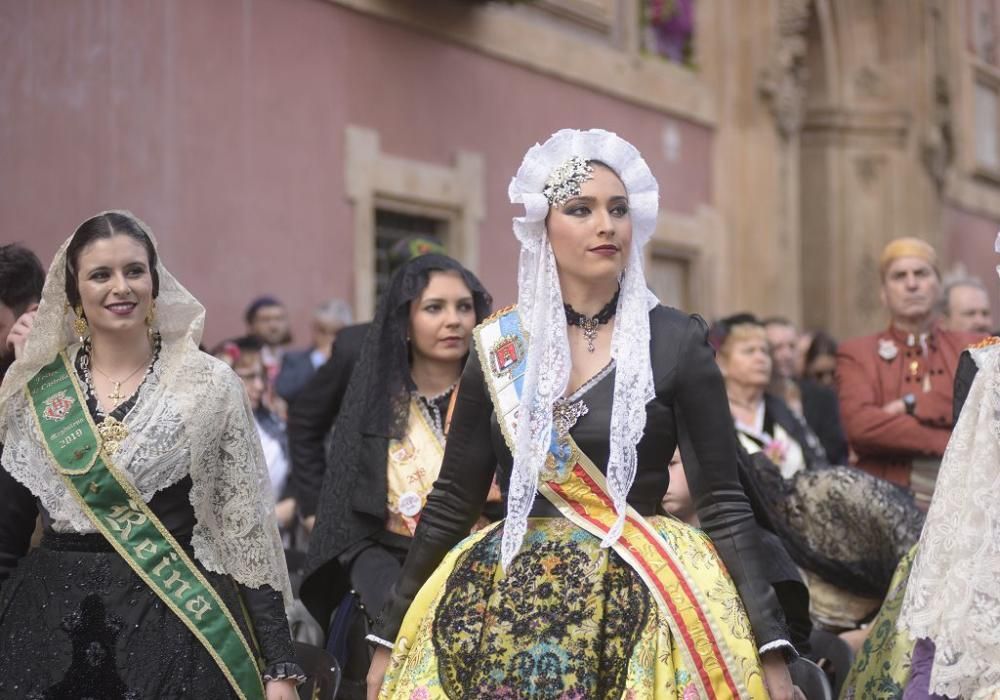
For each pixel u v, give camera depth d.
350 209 11.38
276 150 10.70
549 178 3.57
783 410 7.05
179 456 3.88
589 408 3.52
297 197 10.87
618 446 3.45
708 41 16.59
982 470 3.41
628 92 15.00
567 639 3.38
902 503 5.10
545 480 3.52
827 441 8.44
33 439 3.91
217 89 10.23
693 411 3.53
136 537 3.84
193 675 3.78
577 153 3.58
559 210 3.55
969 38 23.22
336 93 11.27
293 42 10.88
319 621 5.05
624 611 3.41
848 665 4.91
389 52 11.80
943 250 21.03
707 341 3.56
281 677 3.89
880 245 19.83
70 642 3.76
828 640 4.98
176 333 4.04
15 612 3.83
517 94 13.37
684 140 16.06
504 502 3.64
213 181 10.16
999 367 3.45
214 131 10.19
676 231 15.74
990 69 23.78
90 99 9.30
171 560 3.86
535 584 3.45
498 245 13.09
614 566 3.46
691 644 3.38
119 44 9.50
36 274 4.65
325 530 4.86
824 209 19.83
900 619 3.50
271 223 10.64
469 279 5.03
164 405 3.91
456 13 12.50
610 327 3.61
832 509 5.10
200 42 10.10
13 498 3.96
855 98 19.95
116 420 3.89
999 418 3.42
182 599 3.82
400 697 3.51
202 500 3.92
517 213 13.33
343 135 11.30
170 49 9.86
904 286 6.63
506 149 13.20
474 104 12.79
